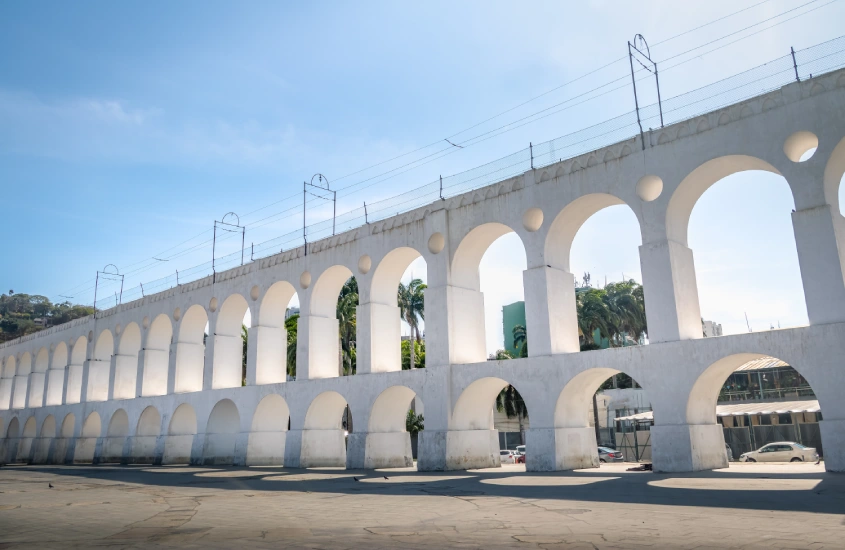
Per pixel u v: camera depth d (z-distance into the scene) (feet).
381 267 88.43
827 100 55.67
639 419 118.73
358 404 85.40
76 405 139.23
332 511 39.75
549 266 72.13
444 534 29.66
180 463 112.57
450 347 78.28
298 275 98.07
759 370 133.90
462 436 76.64
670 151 64.23
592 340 154.40
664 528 29.22
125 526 34.78
